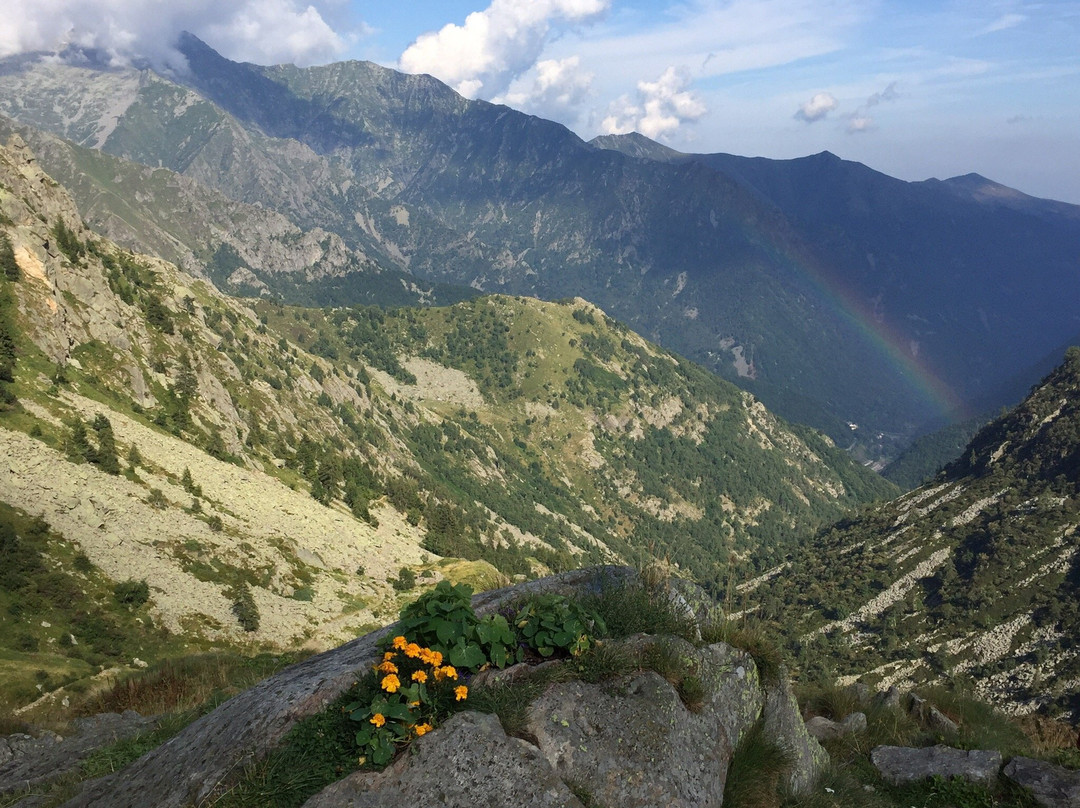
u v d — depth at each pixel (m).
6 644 53.50
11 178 133.88
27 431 82.19
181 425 116.94
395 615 87.38
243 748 7.10
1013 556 183.88
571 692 7.38
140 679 20.36
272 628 73.75
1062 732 13.57
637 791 6.83
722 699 8.44
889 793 10.45
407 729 6.79
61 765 11.82
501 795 6.24
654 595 9.54
